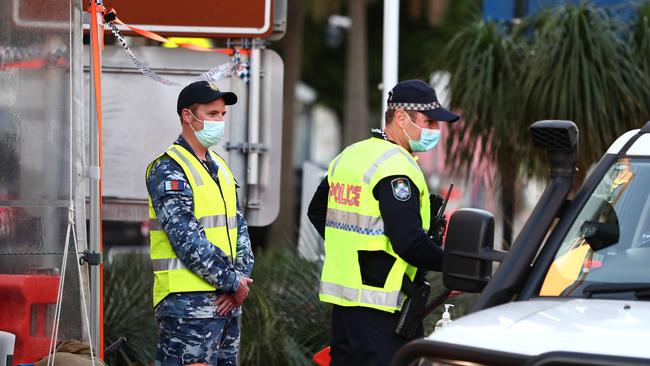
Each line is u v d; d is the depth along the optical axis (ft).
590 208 49.14
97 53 65.41
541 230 47.73
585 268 47.14
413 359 41.83
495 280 46.70
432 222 62.64
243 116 80.38
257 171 80.28
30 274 60.59
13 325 59.77
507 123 104.99
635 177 49.67
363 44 214.48
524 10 111.86
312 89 312.71
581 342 39.50
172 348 64.03
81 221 61.26
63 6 61.00
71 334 61.16
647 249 47.32
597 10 104.47
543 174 105.70
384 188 59.47
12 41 60.80
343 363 62.44
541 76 102.01
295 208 236.22
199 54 80.64
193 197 63.62
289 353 88.69
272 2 79.61
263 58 80.84
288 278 96.27
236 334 67.00
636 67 101.65
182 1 79.97
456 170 108.99
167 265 63.98
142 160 81.05
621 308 43.75
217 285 62.95
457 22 122.62
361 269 61.11
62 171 60.59
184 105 64.69
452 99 108.17
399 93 62.23
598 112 100.27
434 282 92.38
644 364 37.14
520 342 40.14
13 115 60.80
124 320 91.30
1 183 60.75
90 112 64.75
